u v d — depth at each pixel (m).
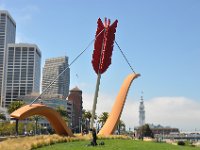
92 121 43.50
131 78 52.25
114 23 43.75
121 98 50.22
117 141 39.12
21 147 27.56
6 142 32.22
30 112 36.12
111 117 49.16
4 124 129.12
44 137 36.72
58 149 28.72
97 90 43.25
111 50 43.59
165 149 32.28
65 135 41.03
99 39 43.28
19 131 120.88
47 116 39.19
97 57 43.34
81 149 28.91
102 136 42.69
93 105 43.31
